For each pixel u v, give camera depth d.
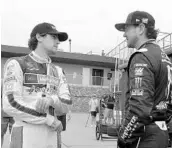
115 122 7.65
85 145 7.59
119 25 2.38
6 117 4.56
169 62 2.11
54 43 2.19
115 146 7.48
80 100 27.33
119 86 13.98
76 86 27.83
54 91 2.16
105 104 8.66
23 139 1.94
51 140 2.06
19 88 1.96
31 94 2.01
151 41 2.18
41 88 2.05
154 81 1.95
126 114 1.98
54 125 1.98
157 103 1.99
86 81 29.17
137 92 1.88
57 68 2.32
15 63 2.02
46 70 2.12
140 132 1.91
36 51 2.16
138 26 2.20
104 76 30.19
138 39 2.22
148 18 2.20
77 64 29.58
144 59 1.96
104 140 8.46
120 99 9.70
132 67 2.01
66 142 8.04
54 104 2.01
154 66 1.94
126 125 1.94
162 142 1.96
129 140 1.94
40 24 2.19
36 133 1.95
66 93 2.23
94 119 12.82
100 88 28.48
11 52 25.47
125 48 14.00
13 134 1.98
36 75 2.05
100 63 29.00
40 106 1.92
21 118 1.92
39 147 1.95
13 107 1.91
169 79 2.06
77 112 26.48
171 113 2.13
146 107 1.83
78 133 10.16
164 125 2.02
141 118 1.84
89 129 11.62
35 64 2.09
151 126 1.94
